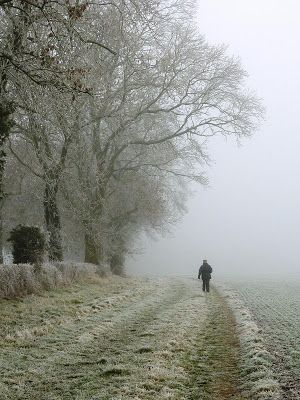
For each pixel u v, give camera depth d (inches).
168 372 356.5
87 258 1232.8
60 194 1160.8
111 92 1005.8
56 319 562.3
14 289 663.8
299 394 304.7
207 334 534.3
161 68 1064.8
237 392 322.3
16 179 1146.0
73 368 369.1
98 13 686.5
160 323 585.9
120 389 314.7
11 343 434.0
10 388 315.3
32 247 783.7
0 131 575.5
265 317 659.4
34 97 590.9
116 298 810.2
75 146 1034.7
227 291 1160.8
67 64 566.6
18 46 564.1
